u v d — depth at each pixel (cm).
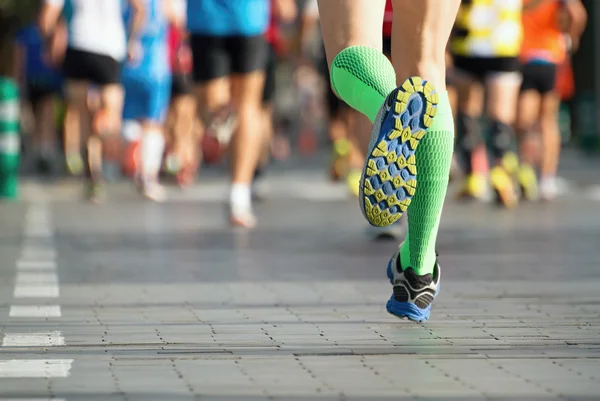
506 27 2392
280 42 2762
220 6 2041
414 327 979
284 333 954
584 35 5297
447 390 734
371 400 709
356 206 2556
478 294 1191
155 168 2841
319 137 6456
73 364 823
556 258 1530
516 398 712
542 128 2666
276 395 722
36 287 1273
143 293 1221
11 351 876
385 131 843
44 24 2789
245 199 2075
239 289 1248
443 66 952
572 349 872
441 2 941
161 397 718
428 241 948
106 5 2706
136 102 2848
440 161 902
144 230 1992
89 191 2709
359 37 905
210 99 2070
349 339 922
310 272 1401
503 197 2430
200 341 916
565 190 2983
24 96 4122
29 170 4056
